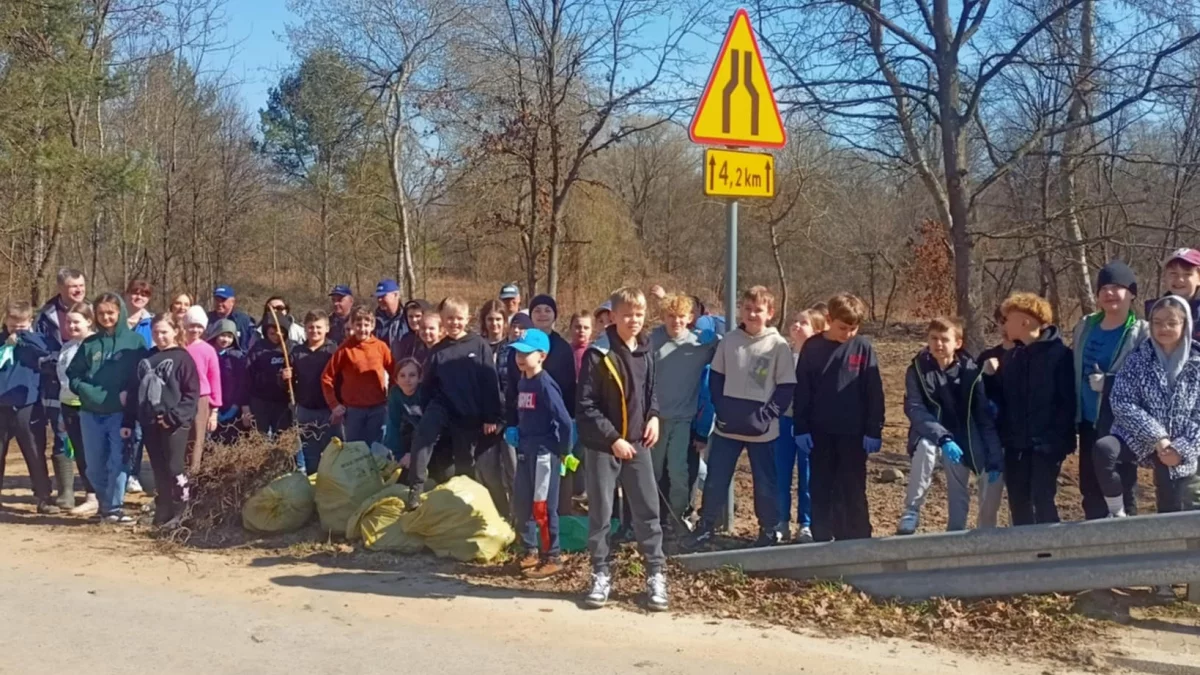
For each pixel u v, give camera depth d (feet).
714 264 123.44
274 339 29.73
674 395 23.02
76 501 28.48
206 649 15.88
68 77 57.21
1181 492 17.95
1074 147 34.50
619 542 22.39
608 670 15.08
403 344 29.14
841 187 83.97
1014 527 17.70
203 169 96.78
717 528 23.57
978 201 36.94
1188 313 17.63
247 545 23.03
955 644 16.35
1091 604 17.60
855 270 102.94
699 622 17.51
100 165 61.52
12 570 20.76
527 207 49.42
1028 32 28.96
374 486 23.70
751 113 21.84
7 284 70.59
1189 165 31.40
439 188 71.31
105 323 25.82
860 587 18.67
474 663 15.33
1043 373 19.56
